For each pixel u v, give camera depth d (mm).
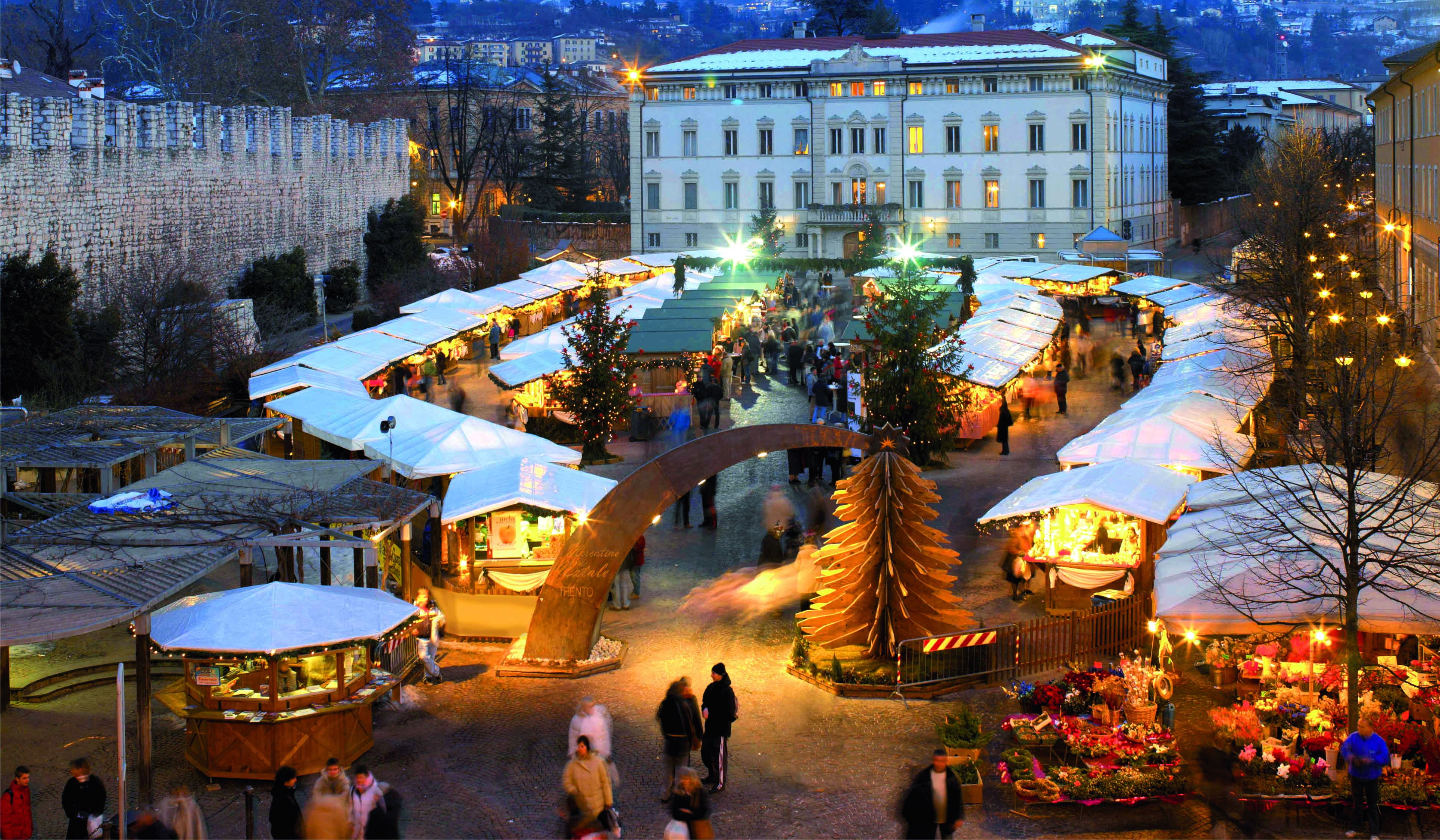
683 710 16984
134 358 45031
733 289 60688
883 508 21469
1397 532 17438
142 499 22922
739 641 23047
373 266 84438
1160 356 47125
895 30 148500
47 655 22312
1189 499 22797
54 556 19766
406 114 109750
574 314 58000
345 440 31188
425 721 19641
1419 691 18406
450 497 25094
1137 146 104000
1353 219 73875
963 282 64812
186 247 60188
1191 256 106500
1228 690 20250
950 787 14461
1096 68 93500
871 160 98938
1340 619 17234
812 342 56375
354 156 82500
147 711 16891
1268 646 20172
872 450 22203
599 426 37969
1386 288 63938
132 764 18172
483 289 70188
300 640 17297
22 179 47906
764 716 19688
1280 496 20141
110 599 17547
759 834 15914
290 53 99062
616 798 17000
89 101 52188
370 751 18531
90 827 15133
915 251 83062
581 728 16516
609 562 21734
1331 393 26391
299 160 74188
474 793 17141
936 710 19844
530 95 134750
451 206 121500
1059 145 95625
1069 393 49250
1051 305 57625
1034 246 97375
